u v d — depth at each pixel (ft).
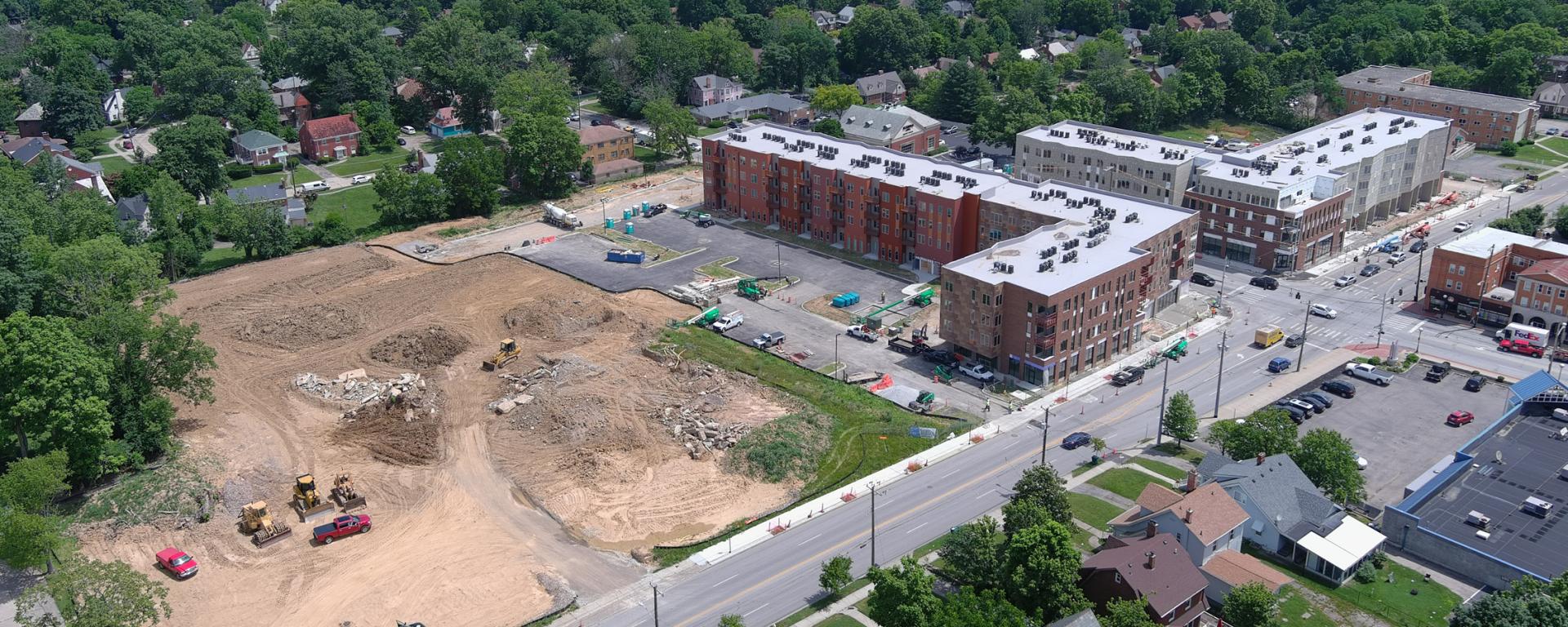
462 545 390.83
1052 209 598.34
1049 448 445.37
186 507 409.49
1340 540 358.02
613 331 567.18
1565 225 655.35
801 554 379.76
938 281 628.69
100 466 419.33
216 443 459.73
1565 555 346.54
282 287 638.53
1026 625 308.19
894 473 431.43
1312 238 633.61
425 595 362.53
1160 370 515.50
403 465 444.14
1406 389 488.85
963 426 464.24
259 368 532.32
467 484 429.79
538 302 597.52
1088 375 512.22
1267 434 397.39
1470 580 351.46
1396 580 351.87
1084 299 497.05
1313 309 572.92
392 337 556.51
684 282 636.07
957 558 347.77
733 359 534.37
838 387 503.20
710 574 370.73
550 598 359.66
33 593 321.93
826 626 339.16
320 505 408.46
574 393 491.72
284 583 369.71
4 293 517.14
